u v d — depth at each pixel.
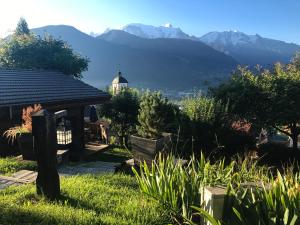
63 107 15.75
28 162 10.45
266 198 3.85
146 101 10.42
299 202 3.75
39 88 16.14
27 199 5.86
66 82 19.45
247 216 3.84
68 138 15.84
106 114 23.75
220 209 4.17
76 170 11.41
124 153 17.80
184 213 4.76
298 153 21.61
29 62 24.33
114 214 5.22
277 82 21.11
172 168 5.40
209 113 13.42
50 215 4.84
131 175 9.20
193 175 5.16
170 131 13.05
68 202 5.74
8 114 12.95
